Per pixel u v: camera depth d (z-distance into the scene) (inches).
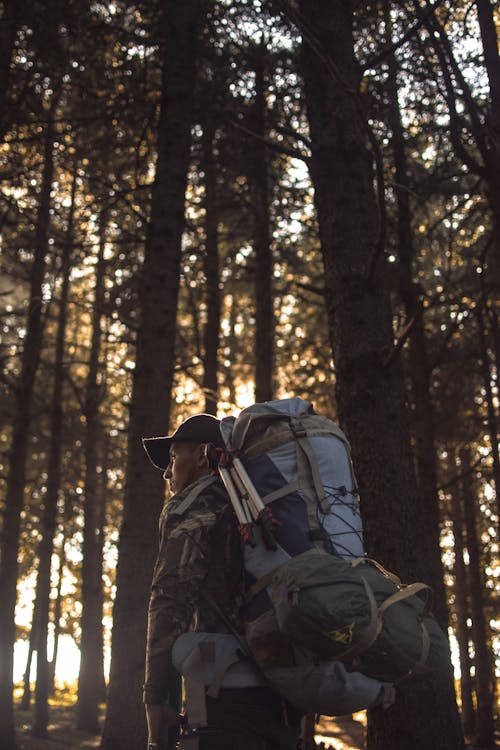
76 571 1156.5
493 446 490.9
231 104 402.3
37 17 394.0
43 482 978.7
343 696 92.9
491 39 234.4
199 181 513.3
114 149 450.9
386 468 227.0
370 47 347.6
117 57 428.8
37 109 446.0
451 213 321.1
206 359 589.0
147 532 304.0
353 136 250.7
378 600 89.5
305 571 89.4
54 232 563.8
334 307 242.5
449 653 92.4
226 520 101.7
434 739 203.5
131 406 323.9
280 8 191.6
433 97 378.3
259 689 97.7
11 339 712.4
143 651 288.7
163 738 99.3
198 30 398.3
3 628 553.6
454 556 895.1
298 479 100.4
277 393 760.3
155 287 334.3
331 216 248.2
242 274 684.7
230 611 99.1
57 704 1103.6
